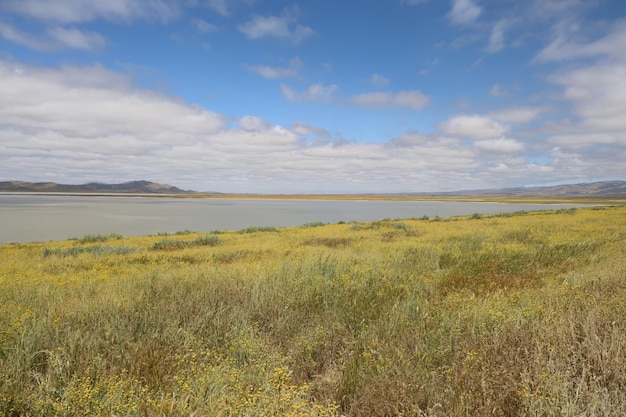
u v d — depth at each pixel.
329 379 3.49
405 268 9.17
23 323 4.28
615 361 3.01
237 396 2.86
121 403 2.78
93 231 34.97
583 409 2.57
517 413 2.67
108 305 5.37
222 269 8.72
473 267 9.30
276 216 60.62
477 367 3.28
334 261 9.31
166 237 23.58
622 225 20.20
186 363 3.68
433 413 2.72
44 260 12.99
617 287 5.54
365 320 5.01
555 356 3.24
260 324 5.02
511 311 4.68
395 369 3.31
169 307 5.31
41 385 3.01
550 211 41.41
